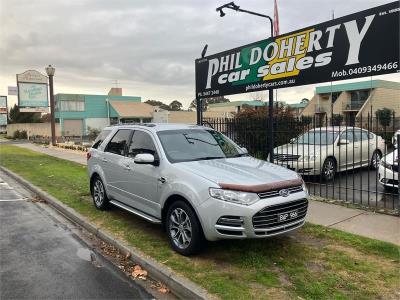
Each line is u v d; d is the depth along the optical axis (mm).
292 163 10508
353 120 9922
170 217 5625
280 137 12203
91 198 9266
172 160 5863
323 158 10422
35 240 6504
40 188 10648
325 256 5289
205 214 4965
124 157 6949
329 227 6512
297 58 8930
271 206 4891
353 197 8297
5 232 6957
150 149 6324
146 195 6195
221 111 59812
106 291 4621
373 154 12078
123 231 6594
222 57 11164
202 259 5242
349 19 7809
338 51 8055
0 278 4953
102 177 7648
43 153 22656
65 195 9641
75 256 5754
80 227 7289
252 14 13820
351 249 5535
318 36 8414
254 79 10172
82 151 23672
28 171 14320
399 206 7180
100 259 5637
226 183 4918
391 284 4473
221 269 4926
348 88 51438
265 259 5207
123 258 5660
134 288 4711
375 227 6496
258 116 14016
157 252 5559
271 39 9555
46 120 65562
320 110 53812
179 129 6715
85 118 57531
